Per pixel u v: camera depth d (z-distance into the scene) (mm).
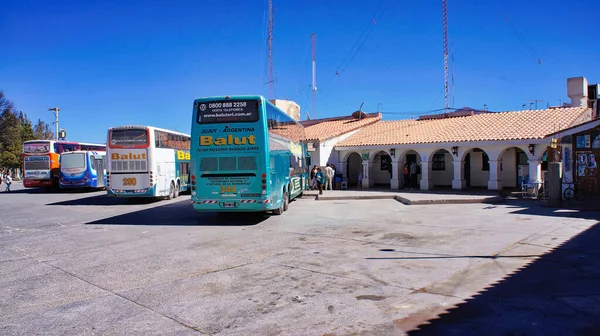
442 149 26859
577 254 8469
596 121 17828
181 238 11414
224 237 11438
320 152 28125
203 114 13867
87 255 9477
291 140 19062
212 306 5914
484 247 9344
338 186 27594
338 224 13328
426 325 5047
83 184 30062
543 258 8195
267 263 8359
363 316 5406
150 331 5074
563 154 18625
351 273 7457
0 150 59938
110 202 22812
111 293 6617
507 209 15898
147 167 20984
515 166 25172
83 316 5621
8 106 61969
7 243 11227
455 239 10359
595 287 6332
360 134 30297
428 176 25375
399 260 8328
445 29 31750
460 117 28828
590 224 12016
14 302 6266
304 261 8453
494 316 5250
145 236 11844
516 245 9461
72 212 18453
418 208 17172
